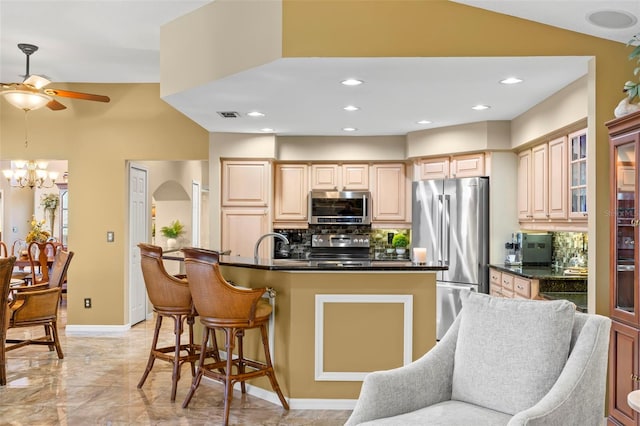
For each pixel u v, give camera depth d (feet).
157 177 26.13
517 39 11.62
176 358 13.52
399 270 12.66
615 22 11.05
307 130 20.83
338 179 22.74
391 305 12.87
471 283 18.93
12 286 18.49
